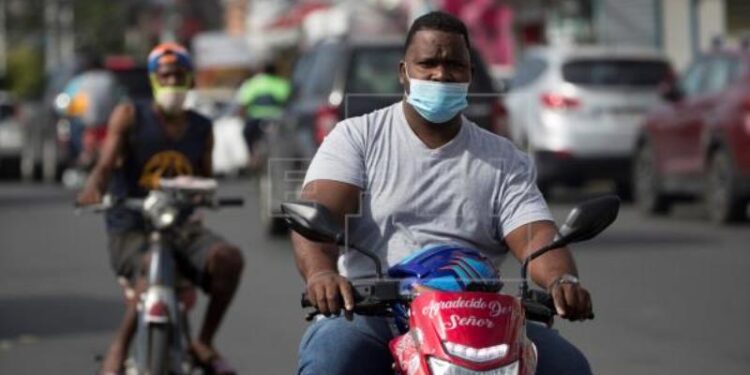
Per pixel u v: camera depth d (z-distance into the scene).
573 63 29.30
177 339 10.91
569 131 29.09
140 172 11.60
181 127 11.65
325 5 53.81
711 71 24.94
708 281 18.55
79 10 62.09
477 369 6.32
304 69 23.89
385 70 22.02
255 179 34.34
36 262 21.48
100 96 34.81
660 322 15.71
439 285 7.00
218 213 28.48
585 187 34.12
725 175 23.97
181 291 11.51
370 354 7.09
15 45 64.06
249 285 18.62
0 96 48.47
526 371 6.43
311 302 6.88
